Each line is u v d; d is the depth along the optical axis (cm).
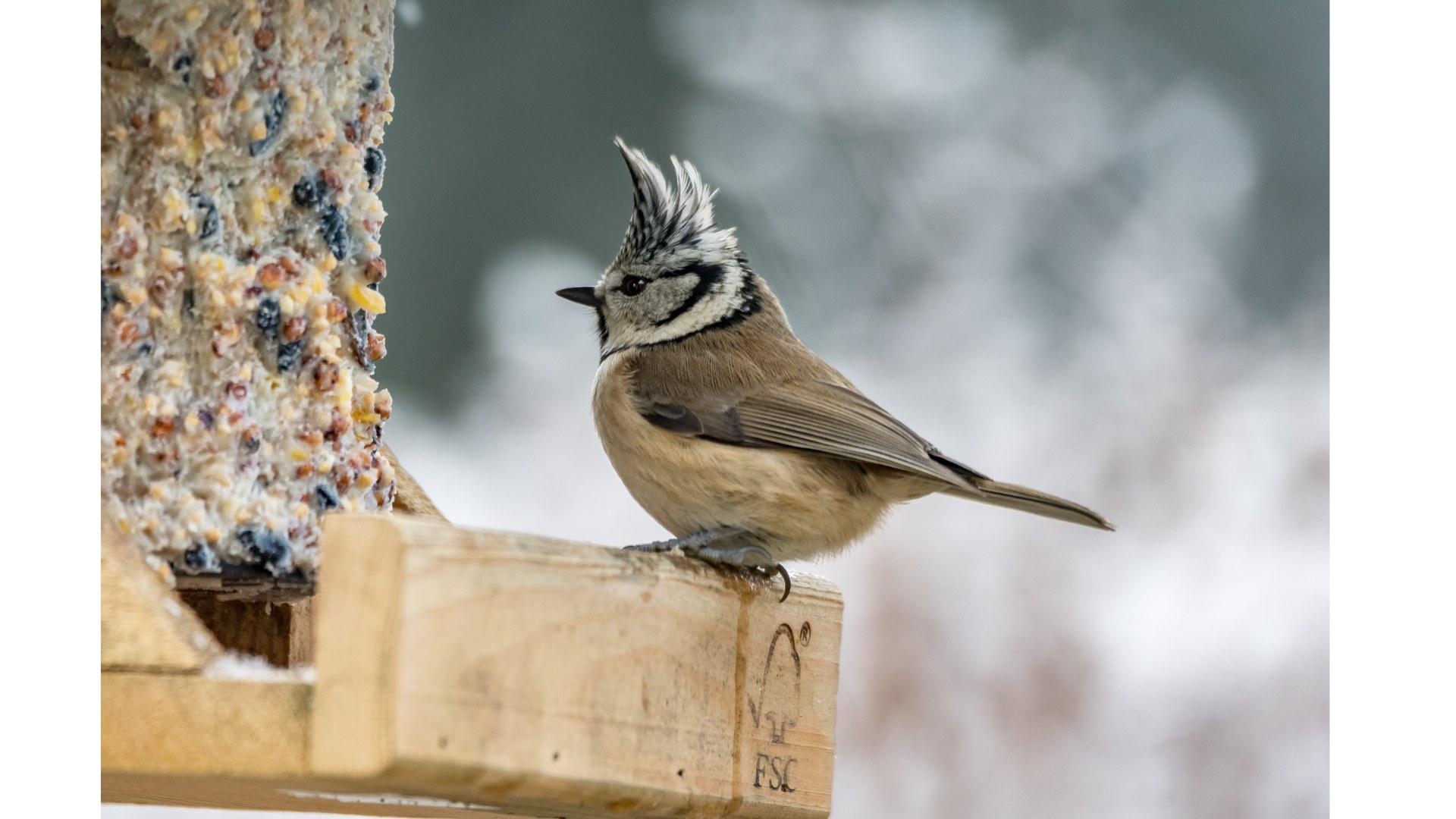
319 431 623
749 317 844
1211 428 1363
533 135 1509
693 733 593
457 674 476
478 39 1500
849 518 774
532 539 518
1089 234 1653
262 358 611
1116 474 1345
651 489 777
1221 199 1698
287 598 659
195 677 476
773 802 645
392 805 627
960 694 1223
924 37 1669
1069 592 1270
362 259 646
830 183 1614
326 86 634
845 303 1580
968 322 1569
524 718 502
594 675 538
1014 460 1363
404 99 1473
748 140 1602
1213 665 1254
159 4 581
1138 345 1526
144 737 477
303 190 625
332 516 469
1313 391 1409
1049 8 1716
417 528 471
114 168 574
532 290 1468
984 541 1290
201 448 587
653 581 571
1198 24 1733
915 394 1490
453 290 1463
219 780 487
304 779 473
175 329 587
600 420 801
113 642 480
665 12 1562
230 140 601
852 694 1220
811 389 783
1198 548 1302
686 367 784
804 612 680
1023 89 1683
